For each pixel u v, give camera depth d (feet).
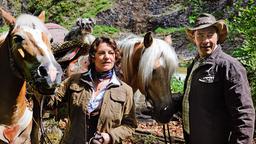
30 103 13.47
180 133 20.33
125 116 10.02
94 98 9.91
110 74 10.12
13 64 9.95
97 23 68.03
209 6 50.44
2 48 10.37
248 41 19.85
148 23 66.54
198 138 10.19
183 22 62.54
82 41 14.52
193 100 10.30
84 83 10.00
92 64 10.17
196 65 10.60
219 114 10.02
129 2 69.77
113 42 10.05
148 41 12.37
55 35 16.81
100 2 71.46
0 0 72.38
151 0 69.10
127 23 67.77
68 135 9.97
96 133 9.61
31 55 9.29
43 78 9.12
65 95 10.25
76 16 70.08
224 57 9.99
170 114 12.12
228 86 9.65
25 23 9.64
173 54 12.41
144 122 21.91
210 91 9.95
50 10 71.51
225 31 10.39
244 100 9.50
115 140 9.64
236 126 9.52
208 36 10.16
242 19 20.33
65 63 14.53
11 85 10.43
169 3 67.87
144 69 12.21
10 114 10.59
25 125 11.02
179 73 34.73
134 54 13.15
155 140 18.81
